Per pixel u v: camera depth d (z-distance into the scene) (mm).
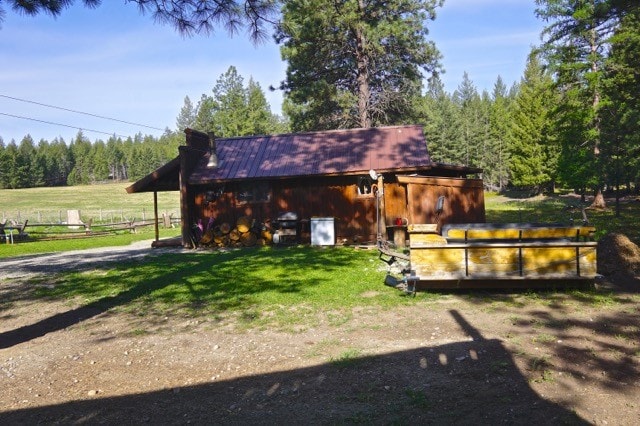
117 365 5910
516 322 6734
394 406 4430
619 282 8922
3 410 4785
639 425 3932
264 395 4828
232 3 7633
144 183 18578
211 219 19016
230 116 62719
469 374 5043
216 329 7191
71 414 4637
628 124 21141
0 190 98750
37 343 6914
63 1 7117
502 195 57719
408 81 30312
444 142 67750
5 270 14039
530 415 4152
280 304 8469
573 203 35219
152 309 8578
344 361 5555
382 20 26500
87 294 10039
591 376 4883
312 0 24312
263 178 18125
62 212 55969
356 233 18078
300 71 29938
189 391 5043
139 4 7582
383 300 8352
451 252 8398
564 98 29922
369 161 18000
